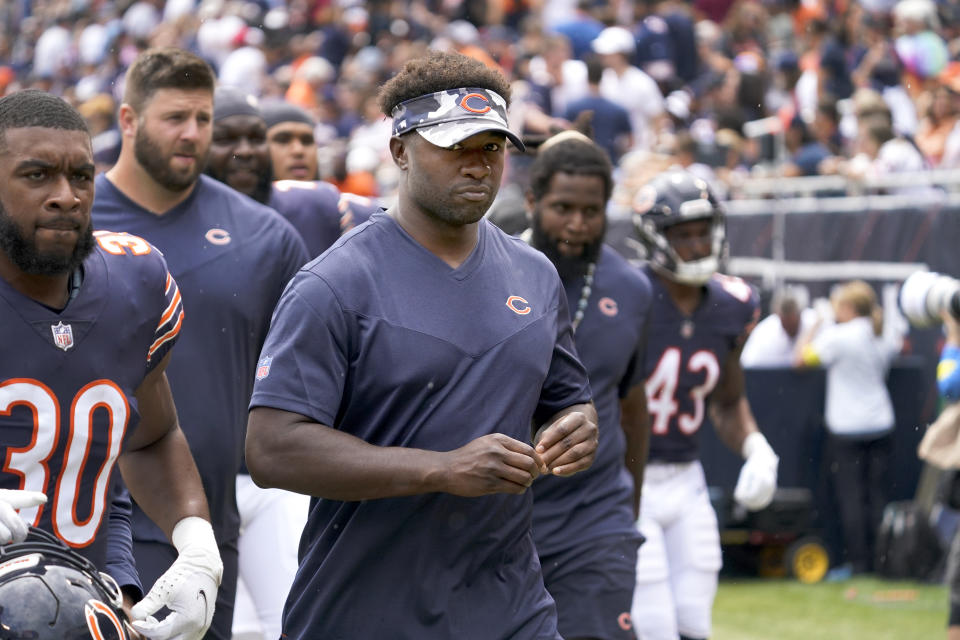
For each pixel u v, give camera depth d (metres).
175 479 12.29
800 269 35.44
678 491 20.61
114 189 16.25
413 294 11.41
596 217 17.56
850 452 33.28
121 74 66.31
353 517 11.45
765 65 55.06
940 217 32.31
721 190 39.16
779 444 34.06
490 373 11.43
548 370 12.01
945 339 33.25
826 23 53.41
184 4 68.56
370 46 60.06
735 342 21.03
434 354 11.29
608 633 16.88
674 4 55.34
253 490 18.17
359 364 11.29
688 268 20.20
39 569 9.77
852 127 46.09
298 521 18.17
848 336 33.09
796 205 35.66
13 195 10.12
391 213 11.88
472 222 11.42
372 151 44.19
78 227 10.36
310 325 11.16
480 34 61.12
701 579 20.64
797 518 33.22
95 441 10.90
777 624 28.19
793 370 34.16
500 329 11.53
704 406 20.92
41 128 10.12
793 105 45.88
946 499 23.86
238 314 16.09
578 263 17.67
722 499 32.78
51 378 10.60
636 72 49.69
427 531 11.35
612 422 17.75
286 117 22.67
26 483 10.59
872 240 33.78
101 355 10.89
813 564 33.25
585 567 17.03
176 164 15.87
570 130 19.30
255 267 16.33
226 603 16.30
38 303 10.59
